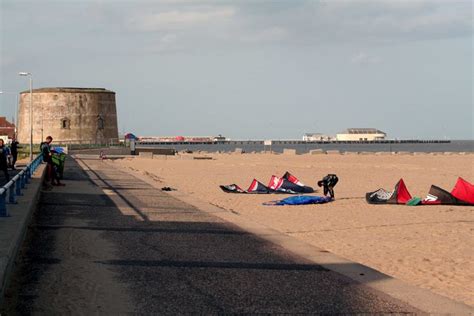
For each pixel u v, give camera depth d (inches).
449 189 1382.9
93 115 5620.1
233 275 466.9
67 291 407.5
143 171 2096.5
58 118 5492.1
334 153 4192.9
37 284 424.2
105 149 4372.5
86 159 3260.3
